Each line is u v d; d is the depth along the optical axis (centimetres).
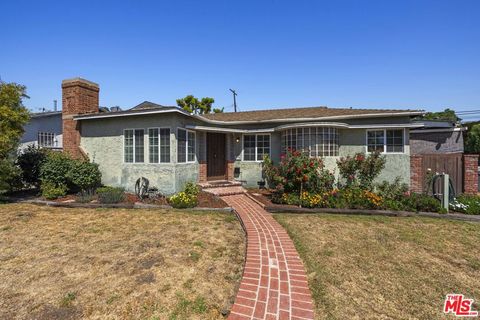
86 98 1112
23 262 410
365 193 784
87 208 768
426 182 873
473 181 883
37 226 594
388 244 497
